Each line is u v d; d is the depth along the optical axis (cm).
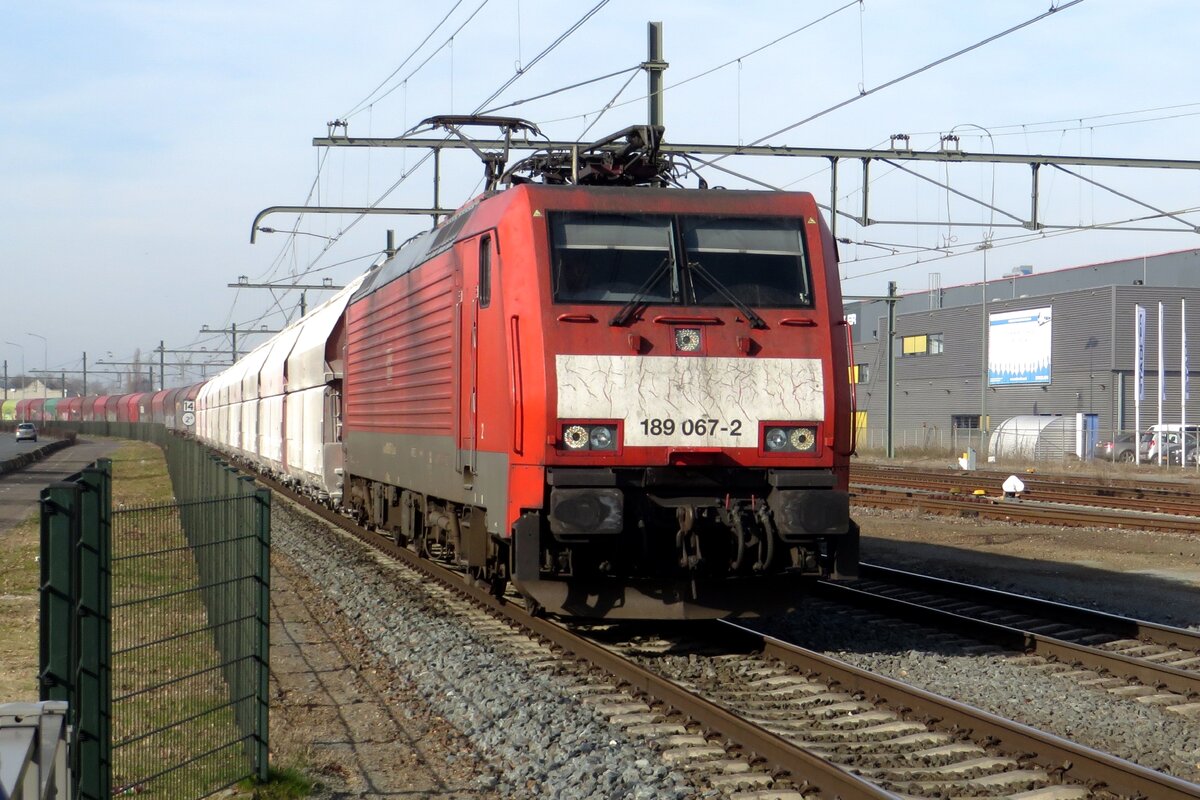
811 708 1135
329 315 3105
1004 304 7738
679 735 1034
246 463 5422
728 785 897
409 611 1705
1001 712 1131
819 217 1430
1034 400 7519
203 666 1138
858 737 1026
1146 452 6406
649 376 1316
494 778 950
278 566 2331
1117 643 1462
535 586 1351
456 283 1586
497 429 1371
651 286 1351
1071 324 7244
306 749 1038
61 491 752
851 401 1384
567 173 1672
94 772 805
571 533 1266
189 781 927
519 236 1357
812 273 1398
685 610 1372
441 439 1672
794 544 1355
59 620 748
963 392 8138
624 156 1614
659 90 2397
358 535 2767
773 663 1317
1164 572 2125
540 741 1027
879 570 1997
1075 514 2884
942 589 1841
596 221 1368
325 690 1280
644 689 1177
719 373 1334
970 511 3094
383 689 1281
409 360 1917
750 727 973
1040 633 1536
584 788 899
